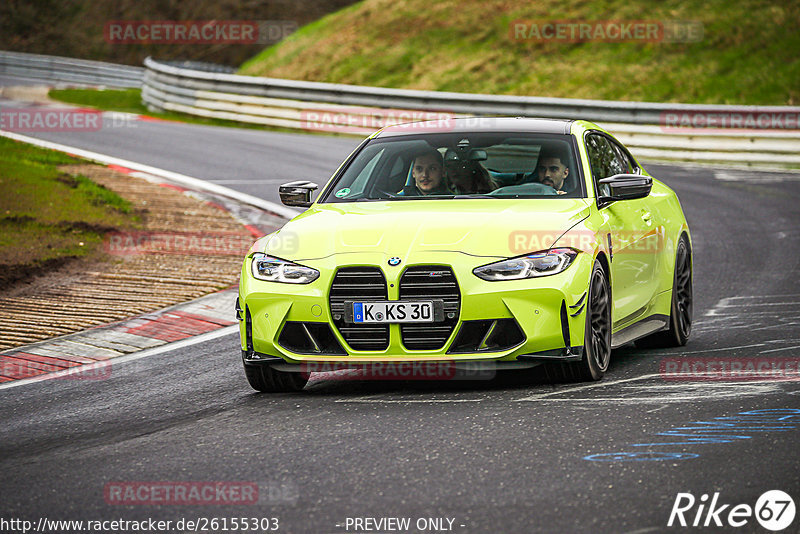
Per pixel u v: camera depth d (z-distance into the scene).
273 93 76.81
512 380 18.58
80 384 19.88
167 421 16.59
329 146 62.81
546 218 18.20
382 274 17.19
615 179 19.47
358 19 108.88
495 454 13.55
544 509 11.38
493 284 16.98
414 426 15.22
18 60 120.38
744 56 80.19
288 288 17.64
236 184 48.78
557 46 89.94
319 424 15.68
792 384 17.38
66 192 41.16
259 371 18.28
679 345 22.34
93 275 30.16
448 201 19.44
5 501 12.51
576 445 13.83
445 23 100.19
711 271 32.31
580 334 17.38
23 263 30.31
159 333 24.34
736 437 14.03
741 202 45.91
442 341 17.11
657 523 10.88
